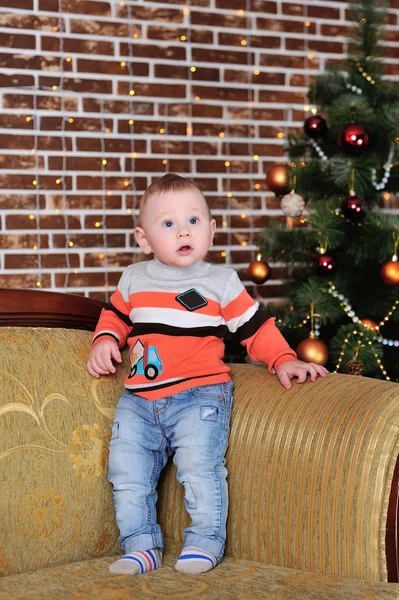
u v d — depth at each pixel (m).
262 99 4.27
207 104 4.16
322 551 1.59
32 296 1.96
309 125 3.54
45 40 3.83
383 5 3.63
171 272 1.96
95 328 2.06
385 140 3.53
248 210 4.27
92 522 1.80
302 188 3.63
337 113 3.48
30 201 3.84
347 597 1.42
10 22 3.77
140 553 1.67
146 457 1.84
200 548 1.68
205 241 1.95
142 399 1.87
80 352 1.94
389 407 1.59
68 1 3.86
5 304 1.92
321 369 1.81
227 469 1.80
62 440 1.80
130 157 4.02
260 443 1.75
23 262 3.84
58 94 3.87
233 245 4.24
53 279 3.89
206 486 1.75
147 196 1.97
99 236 3.97
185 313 1.90
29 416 1.77
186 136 4.12
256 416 1.79
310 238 3.62
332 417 1.65
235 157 4.23
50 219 3.88
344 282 3.59
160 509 1.91
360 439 1.58
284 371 1.81
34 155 3.84
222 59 4.18
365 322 3.57
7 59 3.77
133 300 1.97
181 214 1.93
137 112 4.02
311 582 1.52
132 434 1.83
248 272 3.67
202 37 4.14
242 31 4.21
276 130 4.31
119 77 3.98
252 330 1.92
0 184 3.79
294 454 1.67
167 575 1.60
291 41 4.32
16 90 3.79
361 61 3.62
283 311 3.80
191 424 1.79
